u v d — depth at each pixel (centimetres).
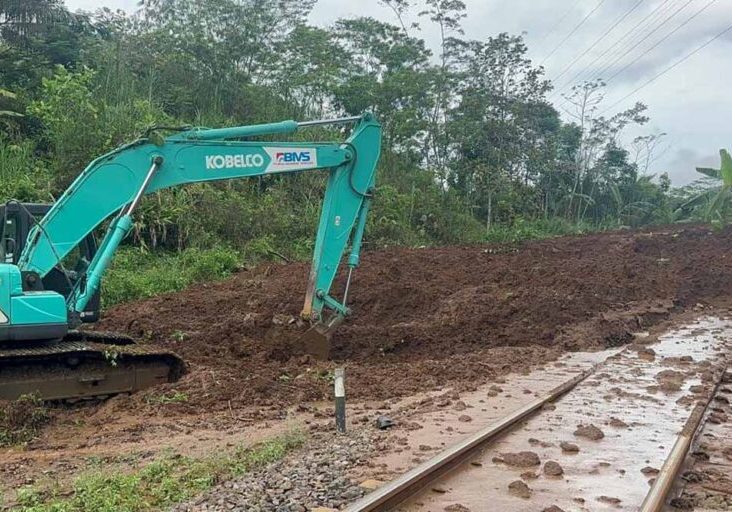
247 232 2495
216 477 674
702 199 4147
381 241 2873
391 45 4238
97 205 1030
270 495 609
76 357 970
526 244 2742
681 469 702
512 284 1928
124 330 1429
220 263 2155
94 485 644
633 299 1920
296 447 783
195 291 1827
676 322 1764
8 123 2359
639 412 923
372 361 1340
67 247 1008
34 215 1038
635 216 4422
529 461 704
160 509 596
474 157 4056
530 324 1584
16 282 933
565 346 1459
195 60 3350
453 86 4088
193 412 971
